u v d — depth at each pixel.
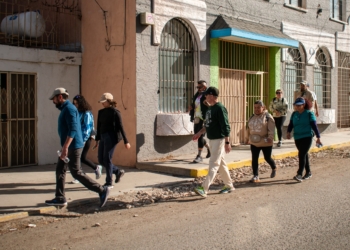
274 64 14.34
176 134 10.44
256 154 8.72
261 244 5.02
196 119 9.81
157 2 10.20
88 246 5.10
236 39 12.30
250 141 8.69
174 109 11.10
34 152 10.21
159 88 10.69
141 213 6.54
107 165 7.73
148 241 5.22
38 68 10.13
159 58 10.71
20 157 9.97
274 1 14.50
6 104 9.66
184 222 6.00
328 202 6.94
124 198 7.41
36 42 10.40
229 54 12.81
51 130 10.45
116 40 10.22
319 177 9.16
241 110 13.39
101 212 6.64
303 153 8.70
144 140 10.08
